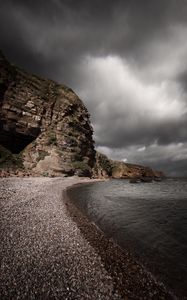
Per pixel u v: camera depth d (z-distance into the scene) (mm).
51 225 13344
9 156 65438
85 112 102000
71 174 75688
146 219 17938
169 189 51500
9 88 71562
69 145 81188
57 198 24906
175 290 7543
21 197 20422
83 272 8188
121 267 8984
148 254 10508
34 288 6828
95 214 19297
